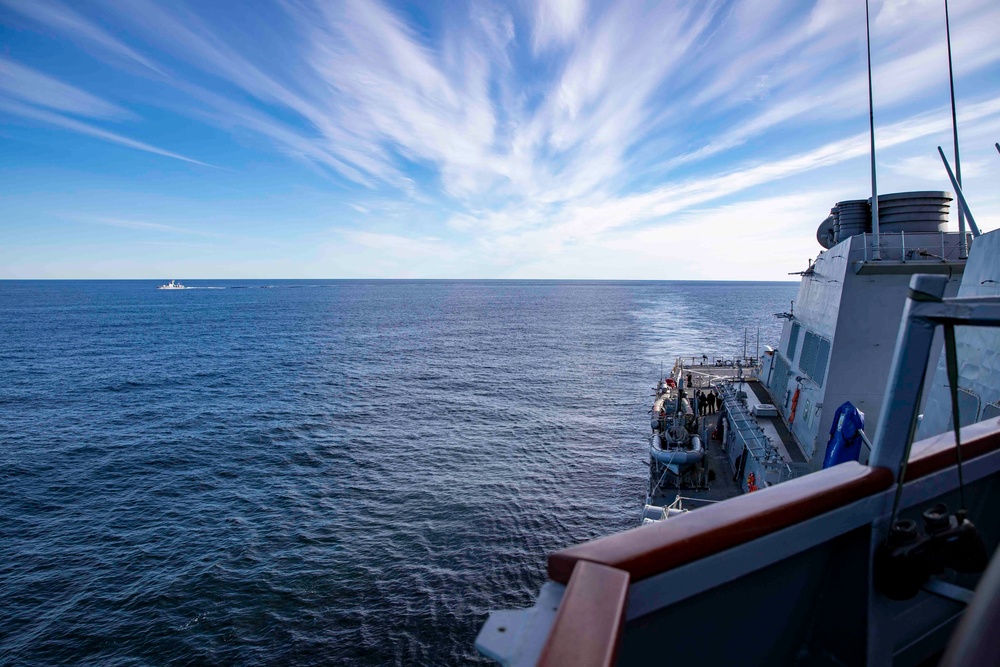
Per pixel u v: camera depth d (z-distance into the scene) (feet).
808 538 7.09
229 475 104.06
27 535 80.18
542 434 132.36
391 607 63.26
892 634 7.64
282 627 59.93
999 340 25.50
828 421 55.67
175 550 75.66
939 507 7.45
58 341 313.94
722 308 615.57
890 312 54.19
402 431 133.90
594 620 4.95
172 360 246.68
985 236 29.35
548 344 306.35
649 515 54.24
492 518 85.81
